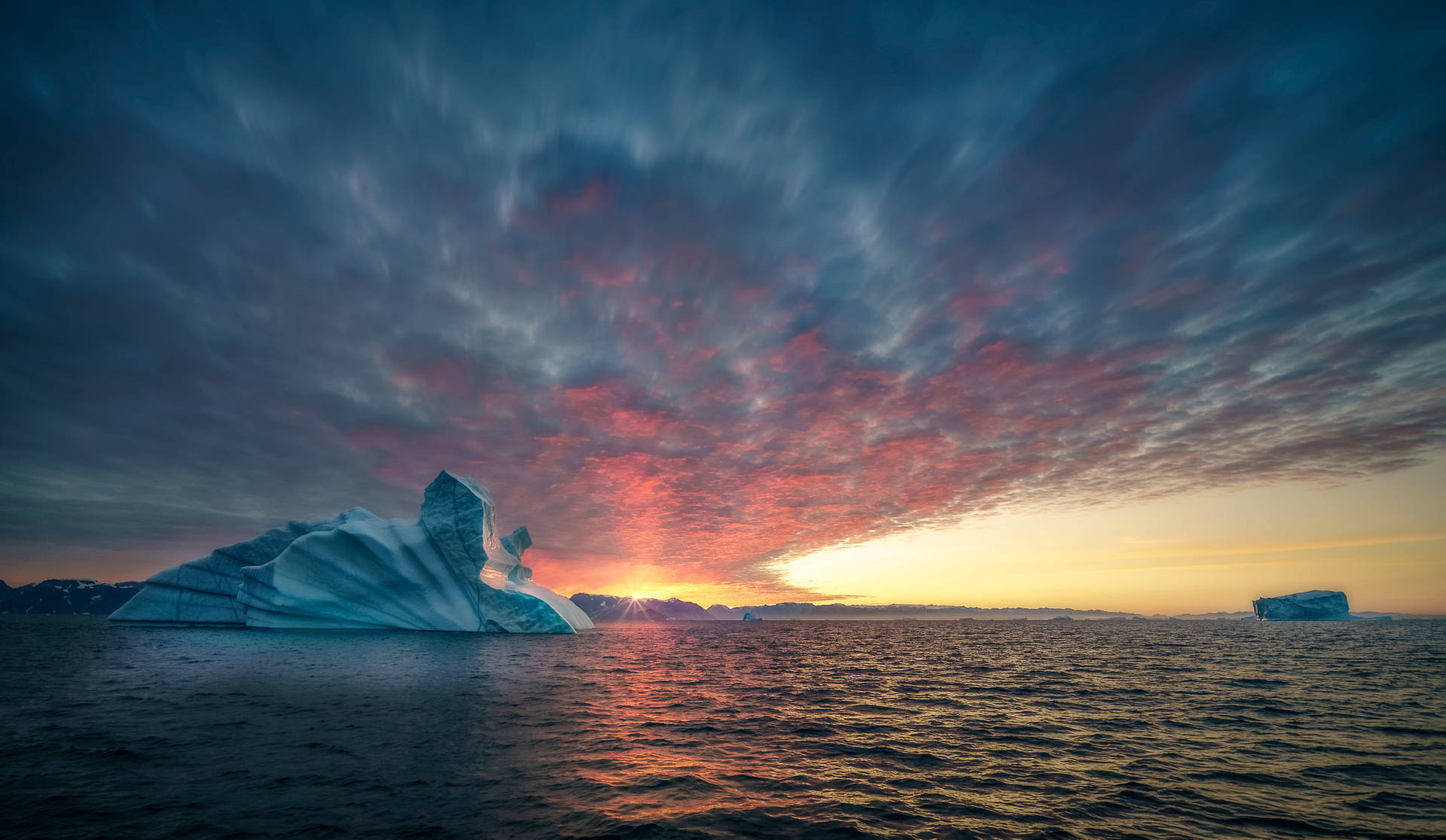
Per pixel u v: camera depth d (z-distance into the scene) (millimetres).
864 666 31812
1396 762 11242
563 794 8805
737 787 9391
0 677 20953
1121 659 36312
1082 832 7707
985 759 11352
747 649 47500
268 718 13859
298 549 48125
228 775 9477
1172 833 7695
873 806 8578
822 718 15586
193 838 7004
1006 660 35750
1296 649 44344
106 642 38031
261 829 7312
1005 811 8422
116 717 14008
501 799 8562
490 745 11617
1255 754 11797
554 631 52312
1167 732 14000
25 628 65938
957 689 22000
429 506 52594
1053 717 16000
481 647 37062
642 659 34500
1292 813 8477
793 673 27906
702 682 23516
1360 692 20719
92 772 9586
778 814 8188
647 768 10320
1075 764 10992
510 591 51344
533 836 7223
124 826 7359
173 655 29266
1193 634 73750
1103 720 15562
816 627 122938
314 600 48031
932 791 9312
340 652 31250
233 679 20516
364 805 8172
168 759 10344
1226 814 8406
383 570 48500
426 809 8078
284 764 10062
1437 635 66938
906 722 15164
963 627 116812
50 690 17984
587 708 16375
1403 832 7809
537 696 18062
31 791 8617
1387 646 47531
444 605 49250
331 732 12523
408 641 39656
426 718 14102
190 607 56062
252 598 49781
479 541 50031
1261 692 20828
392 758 10555
